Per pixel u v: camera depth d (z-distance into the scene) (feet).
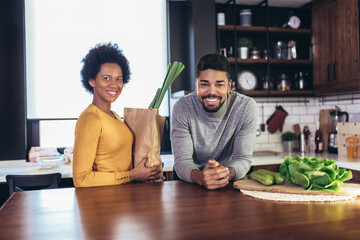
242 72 12.33
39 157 10.69
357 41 10.41
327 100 13.20
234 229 3.11
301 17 13.52
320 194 4.28
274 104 13.28
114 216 3.56
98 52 5.51
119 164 5.42
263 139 13.10
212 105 5.32
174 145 5.86
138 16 11.96
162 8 12.20
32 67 11.08
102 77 5.48
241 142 5.87
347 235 2.92
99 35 11.60
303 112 13.61
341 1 11.03
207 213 3.63
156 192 4.65
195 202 4.10
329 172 4.33
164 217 3.51
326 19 11.78
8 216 3.60
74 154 5.07
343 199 4.09
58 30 11.25
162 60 12.20
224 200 4.18
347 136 11.09
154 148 5.52
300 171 4.47
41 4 11.10
